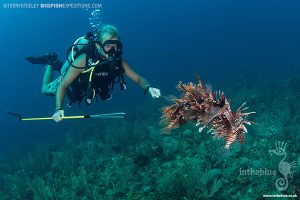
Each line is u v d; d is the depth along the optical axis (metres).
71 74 4.39
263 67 24.59
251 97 11.51
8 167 12.72
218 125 1.68
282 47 41.31
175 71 42.25
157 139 8.91
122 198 6.59
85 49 4.38
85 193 7.39
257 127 8.23
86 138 13.94
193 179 5.78
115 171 7.98
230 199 5.54
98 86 4.48
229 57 42.78
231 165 6.60
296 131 7.93
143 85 4.45
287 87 13.47
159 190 6.19
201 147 7.60
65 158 9.70
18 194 8.75
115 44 4.19
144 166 7.99
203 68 38.00
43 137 20.50
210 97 1.73
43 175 10.07
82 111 23.62
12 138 23.45
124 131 10.88
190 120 1.86
